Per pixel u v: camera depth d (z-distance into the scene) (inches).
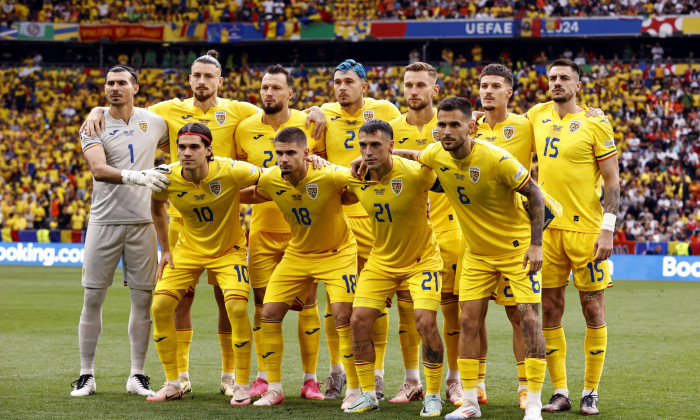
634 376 320.5
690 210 1053.2
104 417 233.3
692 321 521.3
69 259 1005.2
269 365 262.4
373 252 257.4
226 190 258.5
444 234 279.7
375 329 278.2
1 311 555.5
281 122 292.8
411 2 1291.8
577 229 259.9
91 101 1302.9
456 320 278.4
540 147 269.7
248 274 271.4
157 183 256.1
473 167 233.3
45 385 289.7
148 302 285.6
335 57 1374.3
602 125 260.7
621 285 794.8
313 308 277.7
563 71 262.1
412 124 290.5
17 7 1309.1
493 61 1315.2
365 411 247.8
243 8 1311.5
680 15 1154.7
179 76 1336.1
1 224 1112.2
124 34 1272.1
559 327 260.1
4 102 1291.8
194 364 353.4
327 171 252.8
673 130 1173.1
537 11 1256.2
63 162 1222.3
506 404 266.1
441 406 249.0
